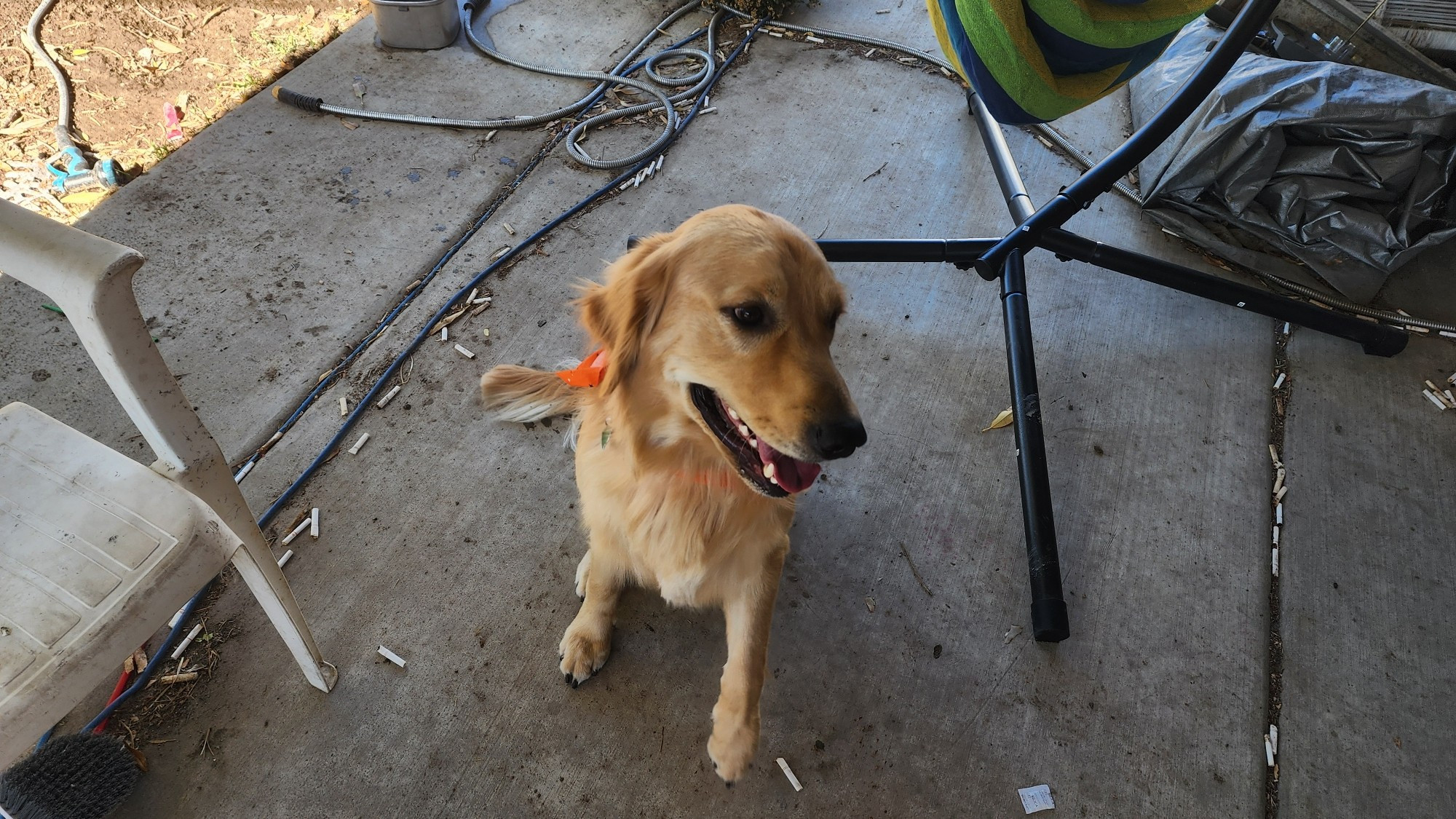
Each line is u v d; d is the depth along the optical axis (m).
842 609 2.24
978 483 2.58
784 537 1.88
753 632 1.85
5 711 1.20
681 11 4.49
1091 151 3.85
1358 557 2.46
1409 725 2.11
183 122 3.53
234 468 2.39
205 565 1.42
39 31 3.88
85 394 2.49
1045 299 3.19
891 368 2.89
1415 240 3.21
